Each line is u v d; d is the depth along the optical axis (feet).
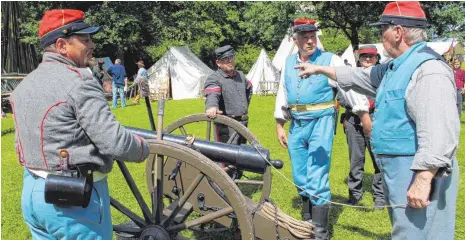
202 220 9.67
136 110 47.98
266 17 62.49
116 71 51.24
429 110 6.80
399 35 7.48
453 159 7.47
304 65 9.46
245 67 109.91
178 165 10.43
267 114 42.68
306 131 12.02
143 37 91.71
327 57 11.91
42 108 6.63
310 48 11.90
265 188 12.39
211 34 94.84
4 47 59.82
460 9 54.54
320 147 11.77
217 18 98.37
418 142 6.95
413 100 7.11
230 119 13.02
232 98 14.92
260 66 71.87
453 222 7.52
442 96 6.79
